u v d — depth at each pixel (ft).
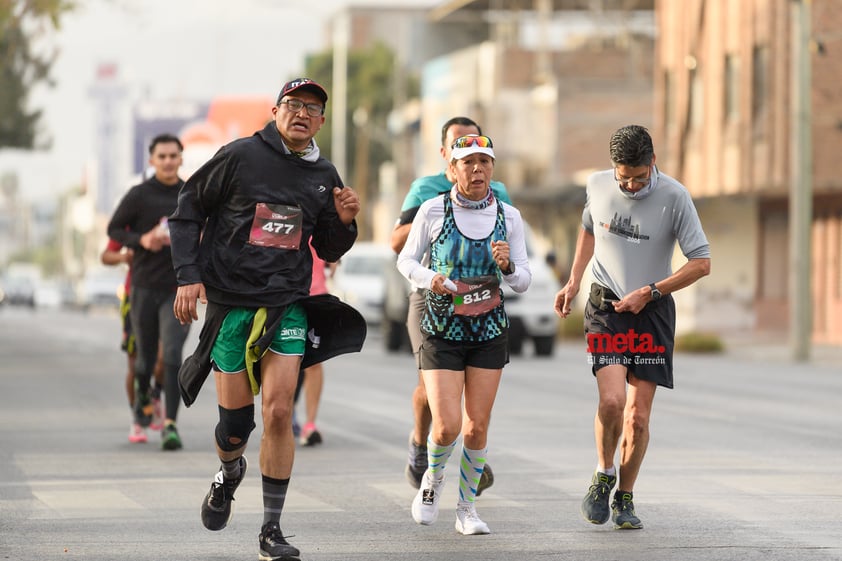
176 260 57.26
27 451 92.89
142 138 382.83
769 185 267.18
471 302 62.49
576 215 398.01
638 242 63.87
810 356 212.84
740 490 76.07
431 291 62.85
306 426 96.68
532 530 64.75
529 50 472.03
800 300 210.18
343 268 259.39
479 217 63.21
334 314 58.03
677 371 182.91
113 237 93.71
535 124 453.99
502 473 82.74
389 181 582.35
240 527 65.82
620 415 63.46
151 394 97.35
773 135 266.16
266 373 57.06
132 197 93.97
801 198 211.00
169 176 94.43
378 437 101.19
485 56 481.46
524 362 194.18
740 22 277.64
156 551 60.03
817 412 120.37
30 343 255.50
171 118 380.58
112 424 109.81
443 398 62.85
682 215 63.52
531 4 505.25
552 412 118.83
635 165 62.54
